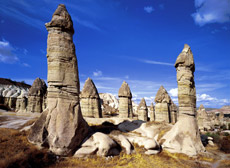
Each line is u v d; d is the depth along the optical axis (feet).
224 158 50.16
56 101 42.42
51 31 45.11
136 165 37.42
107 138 44.01
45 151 36.24
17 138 38.83
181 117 57.31
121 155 43.57
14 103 169.89
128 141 50.14
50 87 43.11
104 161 38.34
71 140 39.73
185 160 46.34
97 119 86.38
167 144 52.90
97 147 41.42
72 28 47.62
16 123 57.36
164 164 41.09
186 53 60.49
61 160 36.24
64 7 47.57
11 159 28.84
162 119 92.68
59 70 43.29
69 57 45.47
